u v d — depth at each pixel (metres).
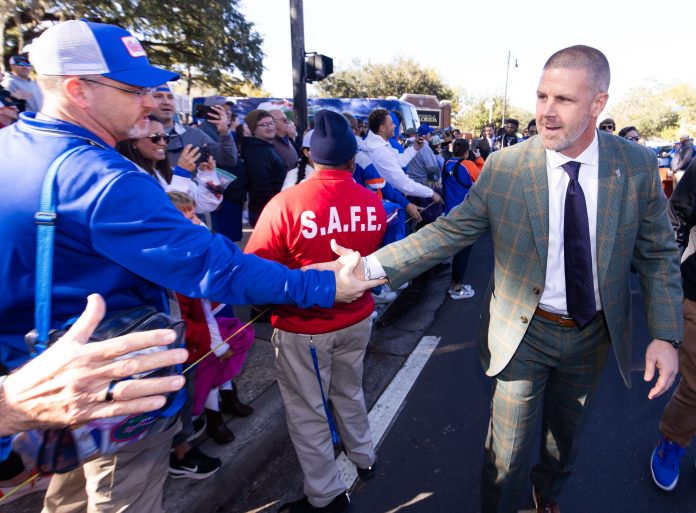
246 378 3.12
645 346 3.92
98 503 1.32
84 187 1.05
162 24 15.39
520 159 1.63
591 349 1.70
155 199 1.15
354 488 2.35
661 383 1.58
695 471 2.44
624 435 2.75
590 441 2.70
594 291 1.61
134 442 1.18
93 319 0.92
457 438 2.71
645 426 2.83
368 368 3.50
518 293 1.66
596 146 1.55
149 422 1.16
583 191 1.55
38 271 1.05
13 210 1.03
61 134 1.11
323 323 1.90
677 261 1.64
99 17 13.77
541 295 1.62
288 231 1.85
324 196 1.87
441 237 1.72
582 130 1.44
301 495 2.31
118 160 1.13
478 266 6.41
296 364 1.97
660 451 2.35
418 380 3.33
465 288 5.19
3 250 1.05
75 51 1.12
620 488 2.34
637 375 3.41
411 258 1.67
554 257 1.61
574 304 1.59
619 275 1.59
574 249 1.55
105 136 1.25
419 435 2.74
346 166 1.96
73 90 1.14
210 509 2.21
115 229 1.07
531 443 1.81
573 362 1.71
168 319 1.21
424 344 3.90
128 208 1.09
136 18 14.29
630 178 1.56
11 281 1.07
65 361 0.87
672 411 2.22
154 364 0.94
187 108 11.55
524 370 1.71
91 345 0.89
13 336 1.13
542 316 1.68
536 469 2.08
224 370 2.27
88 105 1.17
